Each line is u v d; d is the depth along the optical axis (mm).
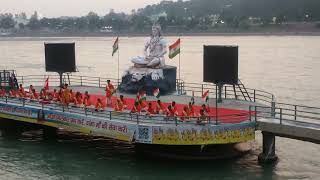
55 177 34750
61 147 42125
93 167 36594
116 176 34531
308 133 33156
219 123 35312
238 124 35000
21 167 37094
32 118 42531
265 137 36125
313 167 36156
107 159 38406
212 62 41812
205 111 36594
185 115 36031
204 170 35062
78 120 39125
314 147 41781
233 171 34812
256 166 35844
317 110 63969
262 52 187875
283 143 43156
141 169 35719
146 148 39031
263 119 36219
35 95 45500
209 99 45562
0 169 36656
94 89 52688
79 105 41812
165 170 35281
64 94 42094
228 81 41688
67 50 51250
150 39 48000
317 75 106438
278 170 35125
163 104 41688
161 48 47688
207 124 34781
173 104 36562
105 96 46562
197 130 34344
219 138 34625
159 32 47688
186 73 118750
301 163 37094
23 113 43250
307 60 146000
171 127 34500
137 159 38094
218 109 40656
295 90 84438
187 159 37375
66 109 41156
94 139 44594
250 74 111938
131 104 42406
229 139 34844
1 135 46594
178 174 34438
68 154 40031
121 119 37125
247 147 39719
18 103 44781
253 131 35750
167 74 47344
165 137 34656
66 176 34875
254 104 42750
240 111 39625
